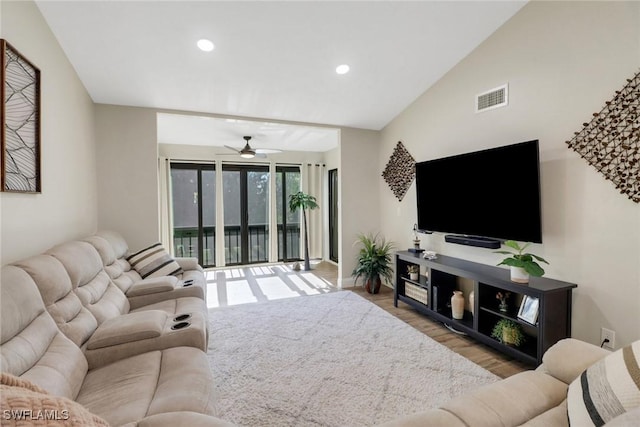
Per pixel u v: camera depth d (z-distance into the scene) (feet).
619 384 3.15
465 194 10.06
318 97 12.11
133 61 9.20
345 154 15.12
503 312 8.53
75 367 4.69
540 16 8.19
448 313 10.39
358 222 15.47
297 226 21.81
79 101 9.69
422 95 12.46
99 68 9.37
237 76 10.34
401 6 7.97
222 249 19.65
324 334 9.76
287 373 7.54
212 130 15.71
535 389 4.12
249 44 8.83
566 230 7.77
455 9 8.29
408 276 12.39
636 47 6.46
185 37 8.38
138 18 7.63
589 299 7.34
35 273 5.04
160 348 5.64
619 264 6.82
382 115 14.07
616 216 6.86
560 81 7.80
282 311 11.80
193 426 3.36
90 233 10.55
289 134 16.70
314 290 14.92
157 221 12.08
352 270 15.46
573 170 7.61
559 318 7.38
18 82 6.18
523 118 8.69
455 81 10.86
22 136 6.30
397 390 6.86
